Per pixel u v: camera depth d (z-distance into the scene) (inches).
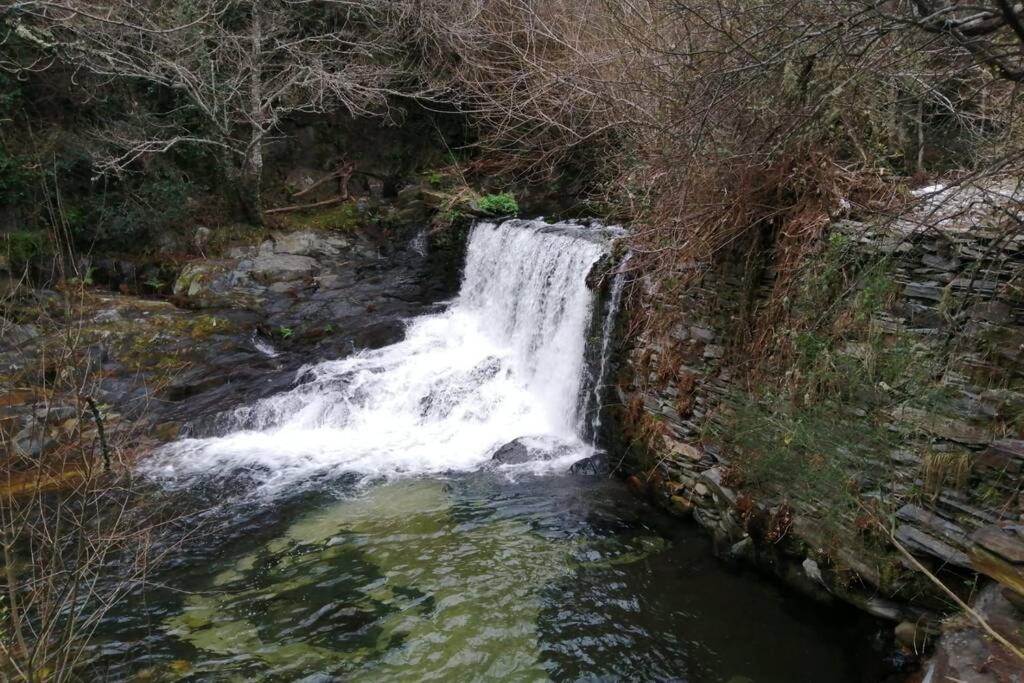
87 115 425.1
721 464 198.7
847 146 181.9
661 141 226.4
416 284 418.0
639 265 237.8
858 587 152.3
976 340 131.0
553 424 291.6
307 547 204.4
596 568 189.5
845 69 147.8
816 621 163.9
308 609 175.5
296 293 400.8
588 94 303.0
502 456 264.5
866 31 130.6
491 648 159.9
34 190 370.9
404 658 157.0
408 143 514.9
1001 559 114.0
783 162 173.8
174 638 164.6
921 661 133.4
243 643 162.7
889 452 144.6
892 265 146.8
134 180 430.6
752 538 183.5
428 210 455.2
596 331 268.4
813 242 168.2
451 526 213.6
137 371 320.8
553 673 151.5
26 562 177.9
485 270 368.8
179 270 410.3
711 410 205.2
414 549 201.5
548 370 300.2
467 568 191.3
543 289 307.7
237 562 197.3
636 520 213.6
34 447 207.8
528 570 189.6
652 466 229.1
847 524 153.6
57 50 353.1
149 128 423.5
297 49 423.8
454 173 477.1
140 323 349.4
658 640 161.0
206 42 414.0
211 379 323.6
